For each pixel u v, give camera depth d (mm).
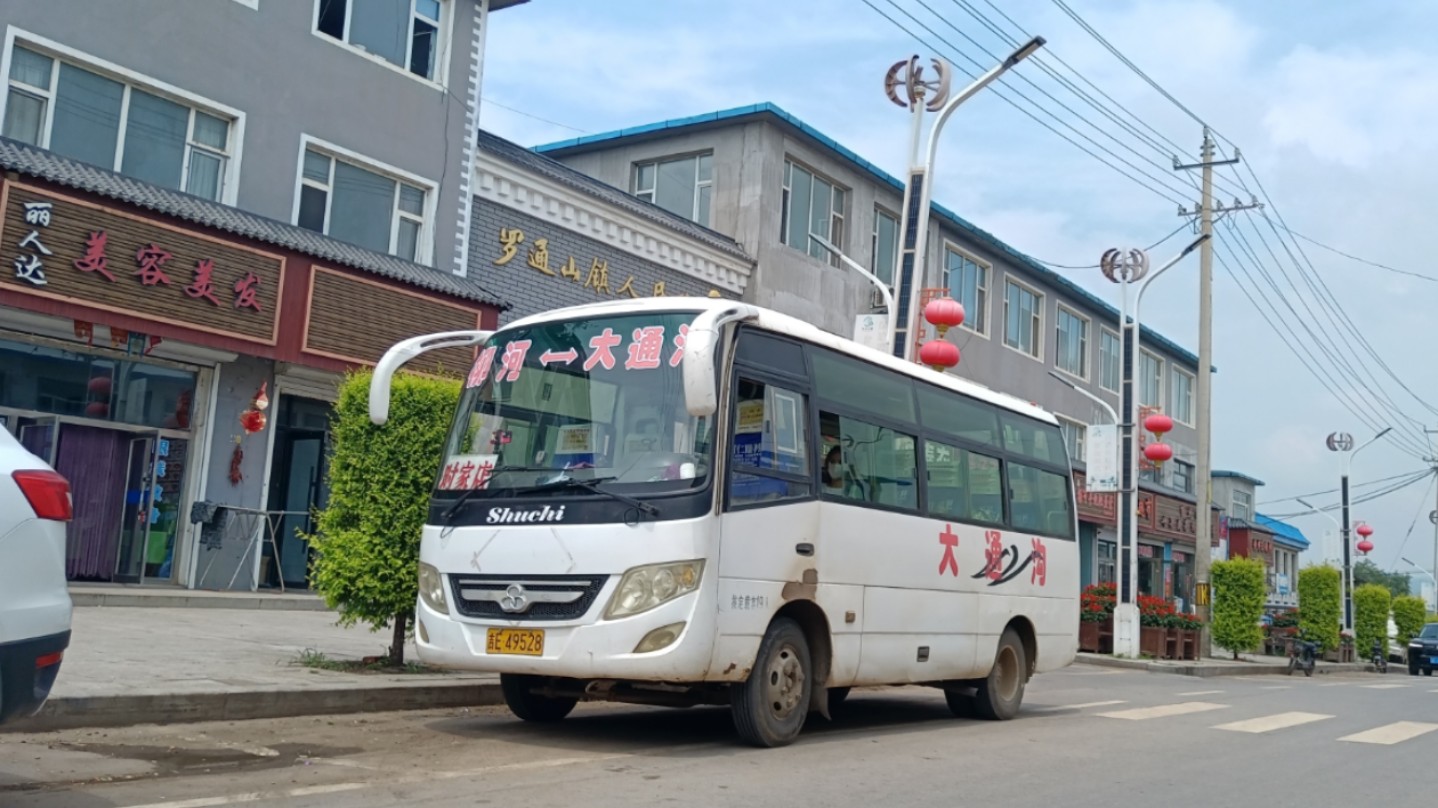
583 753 7621
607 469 7820
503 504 7941
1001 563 11312
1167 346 42469
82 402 14453
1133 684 17594
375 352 15570
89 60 13898
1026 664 11953
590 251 20188
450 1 18016
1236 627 27484
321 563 10180
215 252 13938
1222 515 44969
